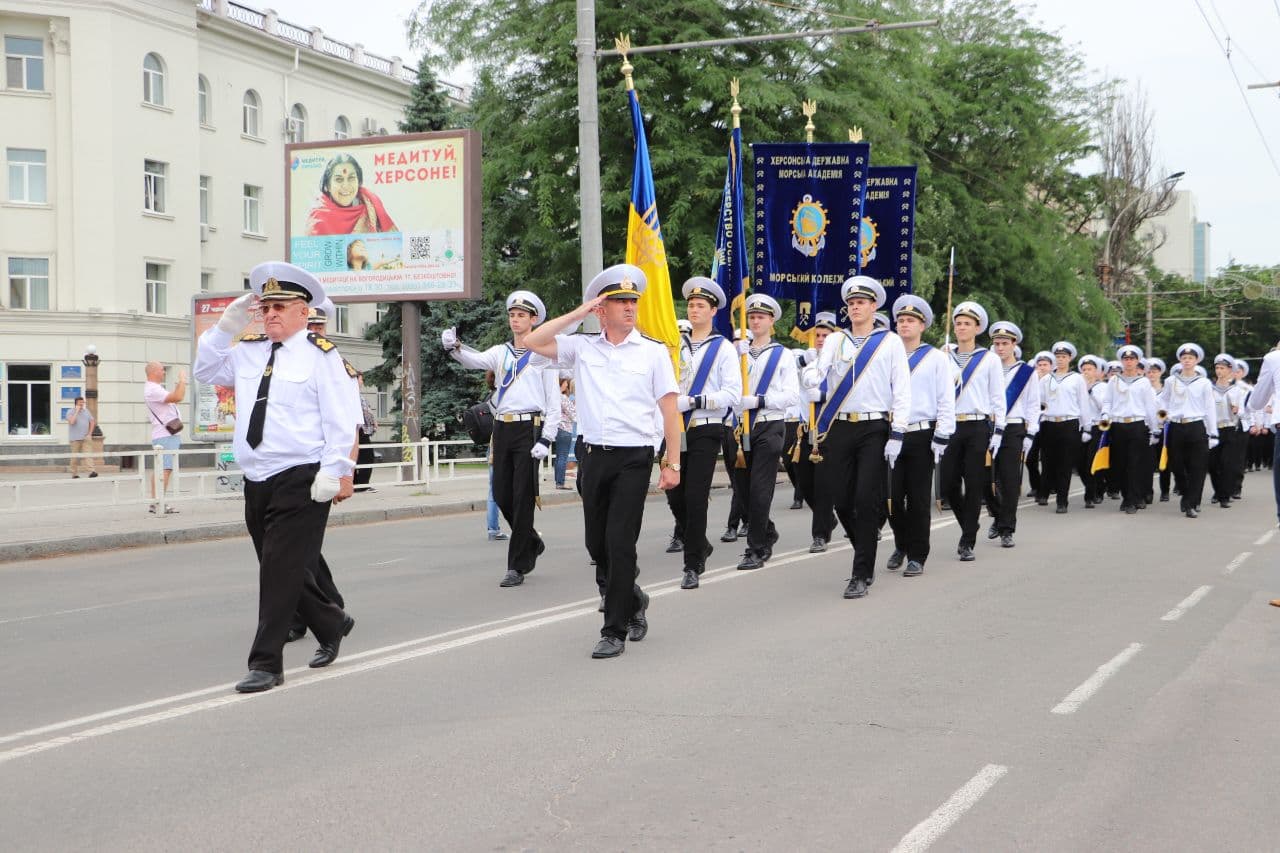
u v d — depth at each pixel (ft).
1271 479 85.76
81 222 110.73
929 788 15.84
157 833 14.15
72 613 29.58
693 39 78.43
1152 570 35.60
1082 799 15.52
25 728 18.76
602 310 24.02
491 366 33.71
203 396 62.90
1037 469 59.52
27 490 72.84
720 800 15.30
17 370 110.22
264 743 17.72
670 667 22.50
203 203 125.18
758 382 35.76
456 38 83.92
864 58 85.76
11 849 13.69
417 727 18.52
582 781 15.99
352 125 144.97
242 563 39.27
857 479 30.58
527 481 32.91
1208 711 19.83
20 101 109.91
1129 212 157.99
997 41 125.08
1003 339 44.39
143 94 115.03
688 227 79.15
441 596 31.09
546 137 81.35
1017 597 30.58
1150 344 182.39
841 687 21.04
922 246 107.86
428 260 70.74
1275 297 238.48
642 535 44.73
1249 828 14.58
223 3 127.03
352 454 20.89
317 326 29.48
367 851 13.61
